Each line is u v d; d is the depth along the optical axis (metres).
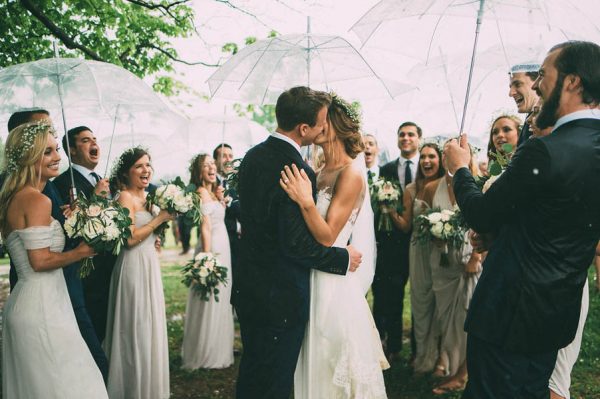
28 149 3.00
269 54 4.39
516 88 3.31
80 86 3.88
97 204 3.26
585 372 4.79
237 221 5.96
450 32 3.52
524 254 2.25
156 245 4.59
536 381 2.35
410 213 5.06
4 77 3.85
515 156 2.23
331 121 3.09
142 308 4.07
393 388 4.53
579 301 2.31
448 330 4.58
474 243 2.92
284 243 2.78
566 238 2.20
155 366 4.12
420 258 4.83
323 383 3.03
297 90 2.88
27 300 2.98
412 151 5.67
